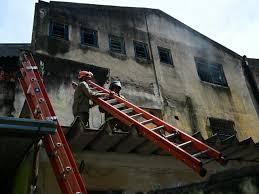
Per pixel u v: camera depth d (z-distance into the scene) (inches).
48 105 229.3
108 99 293.4
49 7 516.4
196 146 212.1
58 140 208.2
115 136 236.4
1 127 185.6
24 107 306.8
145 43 592.1
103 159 264.1
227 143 258.2
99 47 530.0
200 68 637.3
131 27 593.3
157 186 272.7
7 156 229.1
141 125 232.2
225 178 160.9
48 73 390.6
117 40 561.3
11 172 256.2
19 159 235.9
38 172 236.8
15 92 374.0
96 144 251.3
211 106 588.1
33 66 262.7
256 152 277.4
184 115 545.0
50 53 471.5
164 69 579.8
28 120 191.6
